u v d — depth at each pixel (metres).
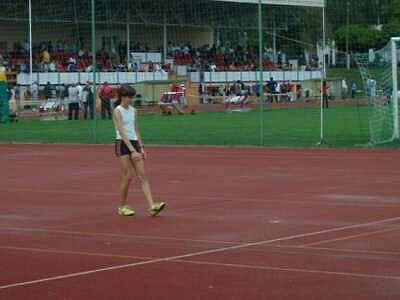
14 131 46.53
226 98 69.06
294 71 73.75
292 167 26.80
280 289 10.20
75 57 72.25
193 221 16.08
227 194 20.30
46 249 13.27
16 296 10.04
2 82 54.47
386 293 9.95
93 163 29.28
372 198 19.20
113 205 18.69
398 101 39.16
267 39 77.44
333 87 71.62
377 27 63.72
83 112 58.84
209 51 79.88
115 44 78.06
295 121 51.84
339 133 41.53
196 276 11.02
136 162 16.84
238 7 77.06
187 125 49.41
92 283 10.69
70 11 73.56
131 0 75.06
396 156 29.97
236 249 12.97
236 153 32.41
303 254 12.45
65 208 18.30
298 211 17.25
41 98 66.19
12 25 73.44
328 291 10.07
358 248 12.88
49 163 29.50
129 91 16.86
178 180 23.52
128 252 12.86
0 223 16.19
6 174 25.92
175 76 75.12
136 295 10.01
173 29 82.44
